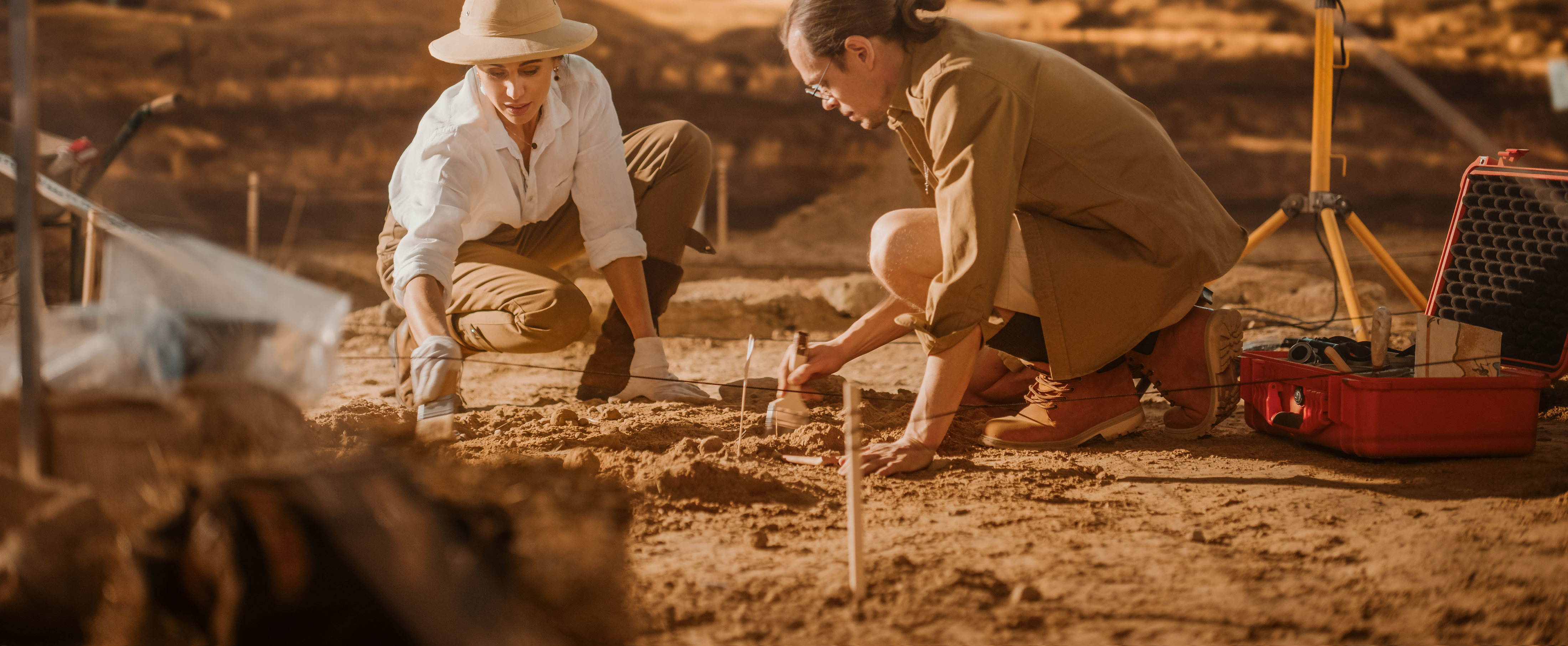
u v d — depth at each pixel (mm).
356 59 10477
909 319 2697
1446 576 1929
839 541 2186
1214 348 3061
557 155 3498
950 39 2631
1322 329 5070
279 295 1747
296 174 9062
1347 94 12383
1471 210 3389
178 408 1562
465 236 3656
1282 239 8992
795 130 11539
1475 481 2598
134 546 1395
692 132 3854
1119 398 3045
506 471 2109
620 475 2549
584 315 3525
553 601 1533
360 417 3018
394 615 1383
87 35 9766
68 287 5668
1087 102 2730
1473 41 12531
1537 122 12258
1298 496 2502
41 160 4242
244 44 10172
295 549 1366
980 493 2529
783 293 5715
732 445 2887
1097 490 2580
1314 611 1801
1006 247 2605
